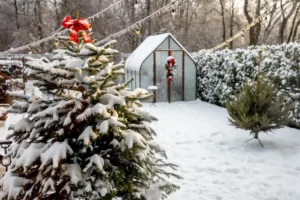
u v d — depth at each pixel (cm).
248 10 2261
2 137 531
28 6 2898
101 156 249
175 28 2611
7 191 242
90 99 252
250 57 982
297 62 792
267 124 620
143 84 1259
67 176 236
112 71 257
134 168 262
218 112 1065
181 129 808
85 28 262
